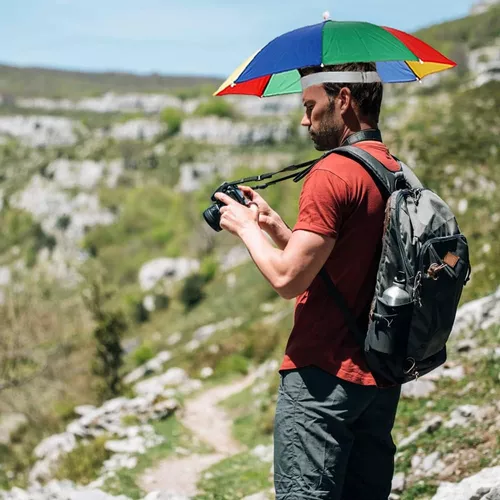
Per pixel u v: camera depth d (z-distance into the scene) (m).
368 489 2.88
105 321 19.61
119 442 9.83
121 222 134.62
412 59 2.73
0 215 156.00
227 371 16.50
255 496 6.44
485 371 6.56
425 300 2.51
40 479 10.18
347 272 2.61
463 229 13.44
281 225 3.07
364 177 2.58
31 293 24.45
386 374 2.61
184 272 100.50
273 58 2.71
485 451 5.18
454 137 19.11
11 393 22.09
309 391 2.62
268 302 41.75
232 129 177.12
